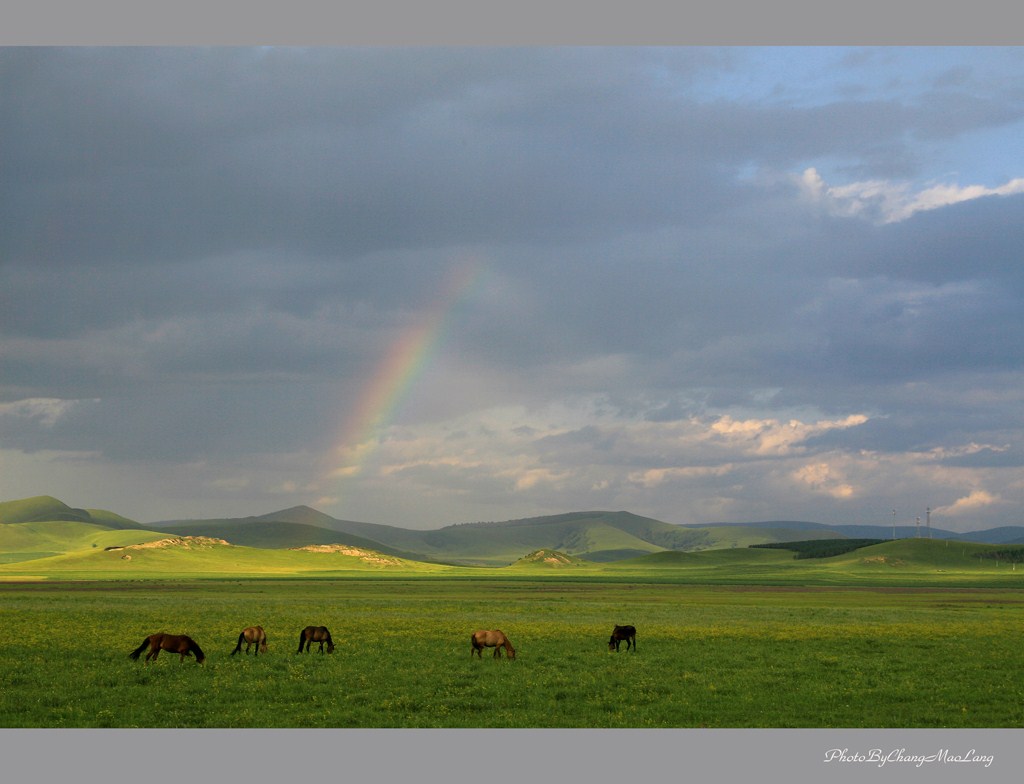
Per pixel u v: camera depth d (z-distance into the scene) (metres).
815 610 103.81
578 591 173.62
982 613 99.69
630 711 36.59
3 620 73.19
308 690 39.69
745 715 36.16
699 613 95.56
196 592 147.25
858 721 35.28
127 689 39.38
